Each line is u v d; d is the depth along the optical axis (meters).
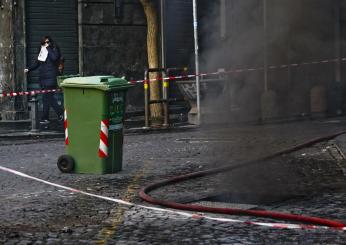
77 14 31.64
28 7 30.19
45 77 28.12
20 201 12.87
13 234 10.20
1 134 25.53
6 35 29.73
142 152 20.22
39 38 30.56
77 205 12.43
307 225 10.52
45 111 28.09
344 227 10.30
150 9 32.03
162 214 11.50
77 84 16.08
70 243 9.69
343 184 14.23
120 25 32.53
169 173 16.23
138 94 32.97
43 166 17.61
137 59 33.09
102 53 32.12
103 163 16.14
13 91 29.70
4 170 16.89
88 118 16.14
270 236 9.87
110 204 12.48
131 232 10.29
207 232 10.19
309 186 14.09
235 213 11.34
